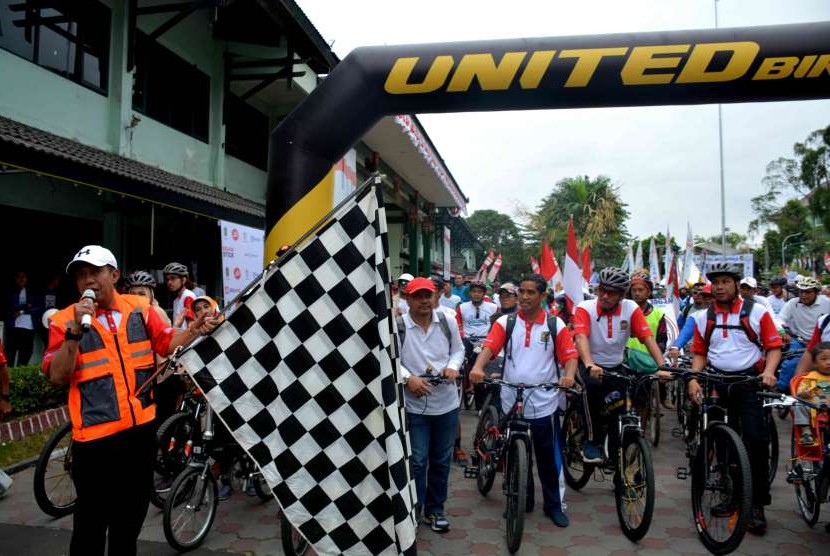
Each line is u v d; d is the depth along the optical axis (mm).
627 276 4582
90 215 9383
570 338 4391
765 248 54688
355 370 2762
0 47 7594
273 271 2838
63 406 6973
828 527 4414
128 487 3143
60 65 8516
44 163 6145
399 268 22406
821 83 4801
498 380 4434
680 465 6102
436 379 4098
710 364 4602
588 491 5332
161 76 10734
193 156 11469
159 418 4812
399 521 2633
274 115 14750
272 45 12297
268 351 2811
